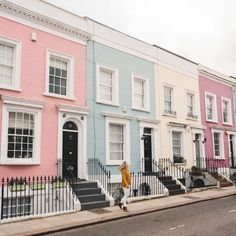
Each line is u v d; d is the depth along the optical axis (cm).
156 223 907
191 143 1984
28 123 1205
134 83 1709
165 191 1438
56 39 1350
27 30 1252
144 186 1505
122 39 1658
